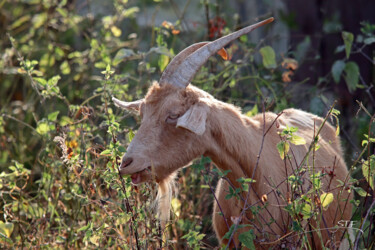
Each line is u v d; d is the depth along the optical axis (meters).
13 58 17.48
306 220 8.41
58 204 10.90
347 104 15.62
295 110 10.71
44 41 17.94
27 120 15.34
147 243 8.71
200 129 8.10
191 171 11.96
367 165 8.07
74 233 10.25
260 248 8.76
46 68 15.96
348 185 8.42
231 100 12.93
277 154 9.02
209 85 12.63
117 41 16.48
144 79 14.26
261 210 8.41
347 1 16.88
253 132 9.02
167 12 26.28
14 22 19.11
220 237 9.81
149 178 8.82
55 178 11.15
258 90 12.55
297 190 8.21
